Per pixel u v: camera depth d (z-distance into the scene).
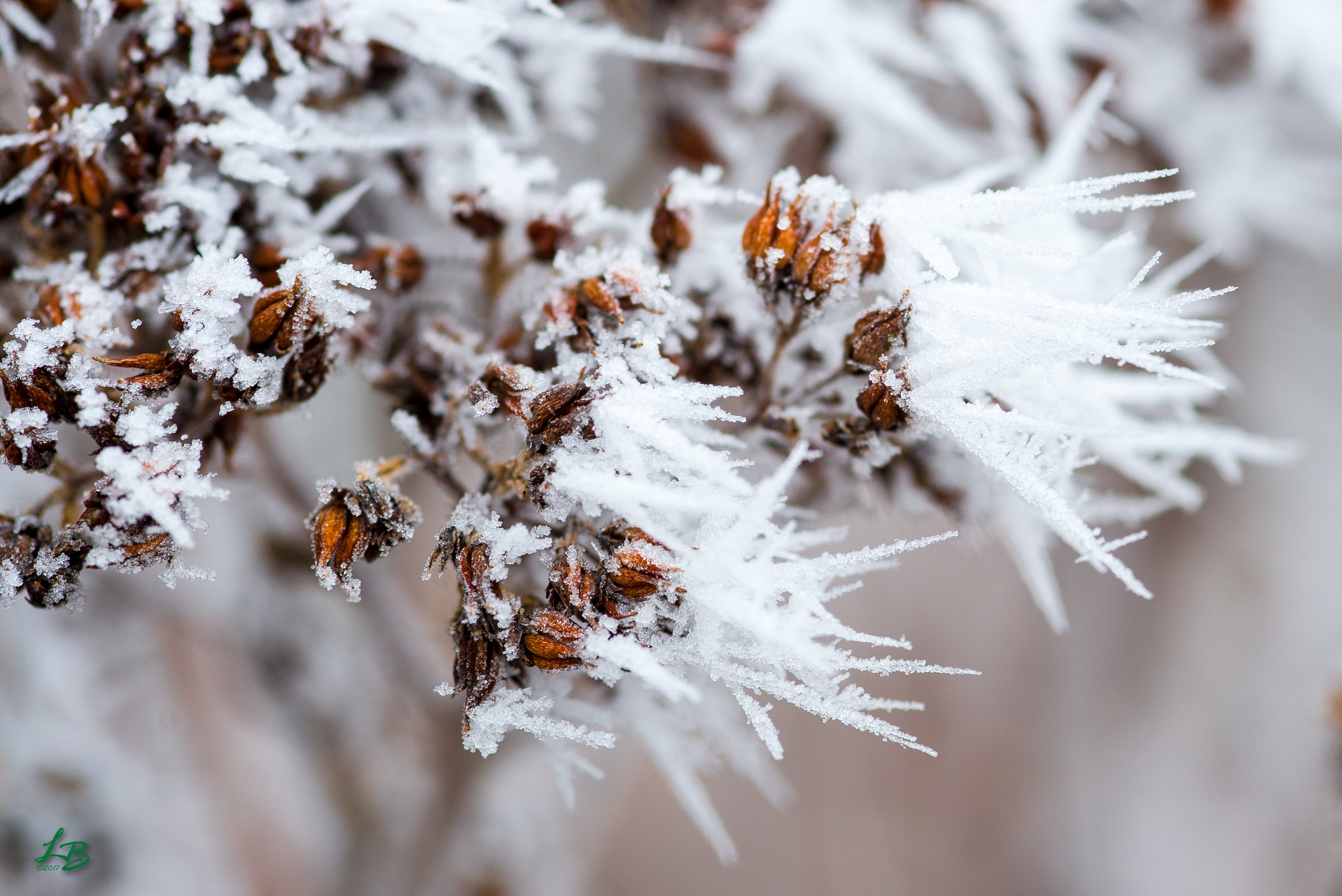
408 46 0.24
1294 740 0.72
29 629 0.37
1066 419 0.23
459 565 0.22
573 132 0.27
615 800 0.43
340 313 0.22
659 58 0.26
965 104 0.31
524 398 0.22
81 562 0.22
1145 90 0.29
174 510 0.22
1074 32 0.28
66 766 0.36
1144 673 0.76
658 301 0.23
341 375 0.24
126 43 0.24
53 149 0.23
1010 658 0.75
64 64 0.24
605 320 0.23
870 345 0.22
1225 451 0.25
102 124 0.23
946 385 0.22
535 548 0.22
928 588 0.75
